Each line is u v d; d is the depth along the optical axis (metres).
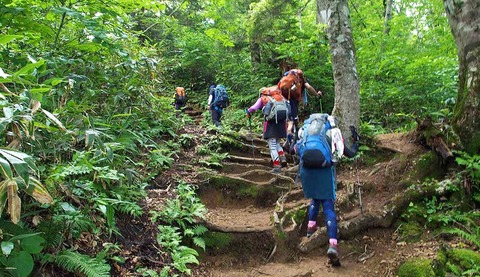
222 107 8.88
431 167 5.00
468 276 3.42
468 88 4.96
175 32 14.14
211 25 14.44
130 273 3.23
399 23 10.22
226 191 5.44
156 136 6.38
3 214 2.70
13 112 2.39
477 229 4.05
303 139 4.14
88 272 2.73
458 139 4.91
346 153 4.27
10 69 3.76
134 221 3.85
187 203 4.51
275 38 11.02
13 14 3.83
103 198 3.36
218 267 4.00
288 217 4.66
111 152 3.15
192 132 7.36
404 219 4.55
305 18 13.04
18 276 2.39
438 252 3.76
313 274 3.88
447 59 7.99
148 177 4.83
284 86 6.53
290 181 5.71
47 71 3.38
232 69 13.20
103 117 5.03
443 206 4.53
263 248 4.30
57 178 3.03
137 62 5.82
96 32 4.21
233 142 6.97
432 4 11.74
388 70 8.82
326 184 4.02
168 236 3.78
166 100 7.40
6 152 2.04
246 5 13.45
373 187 5.12
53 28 4.77
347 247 4.30
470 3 4.86
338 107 6.06
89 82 4.89
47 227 2.83
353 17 10.91
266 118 6.05
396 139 5.96
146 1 5.03
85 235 3.24
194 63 14.18
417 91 7.73
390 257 4.06
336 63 6.11
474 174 4.55
